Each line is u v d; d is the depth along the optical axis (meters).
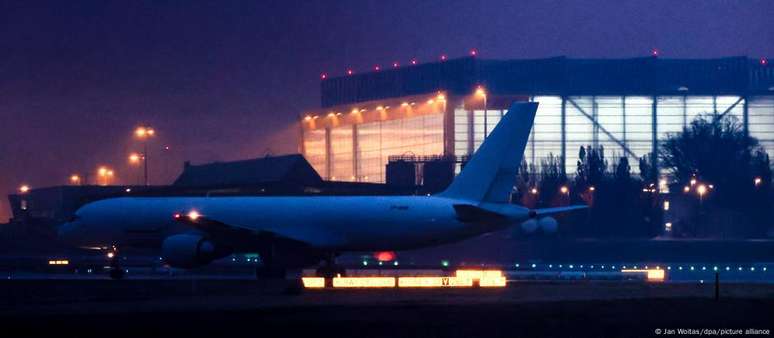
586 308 196.00
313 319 182.25
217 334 166.75
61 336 166.12
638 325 174.75
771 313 189.50
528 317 184.12
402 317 184.38
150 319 183.75
